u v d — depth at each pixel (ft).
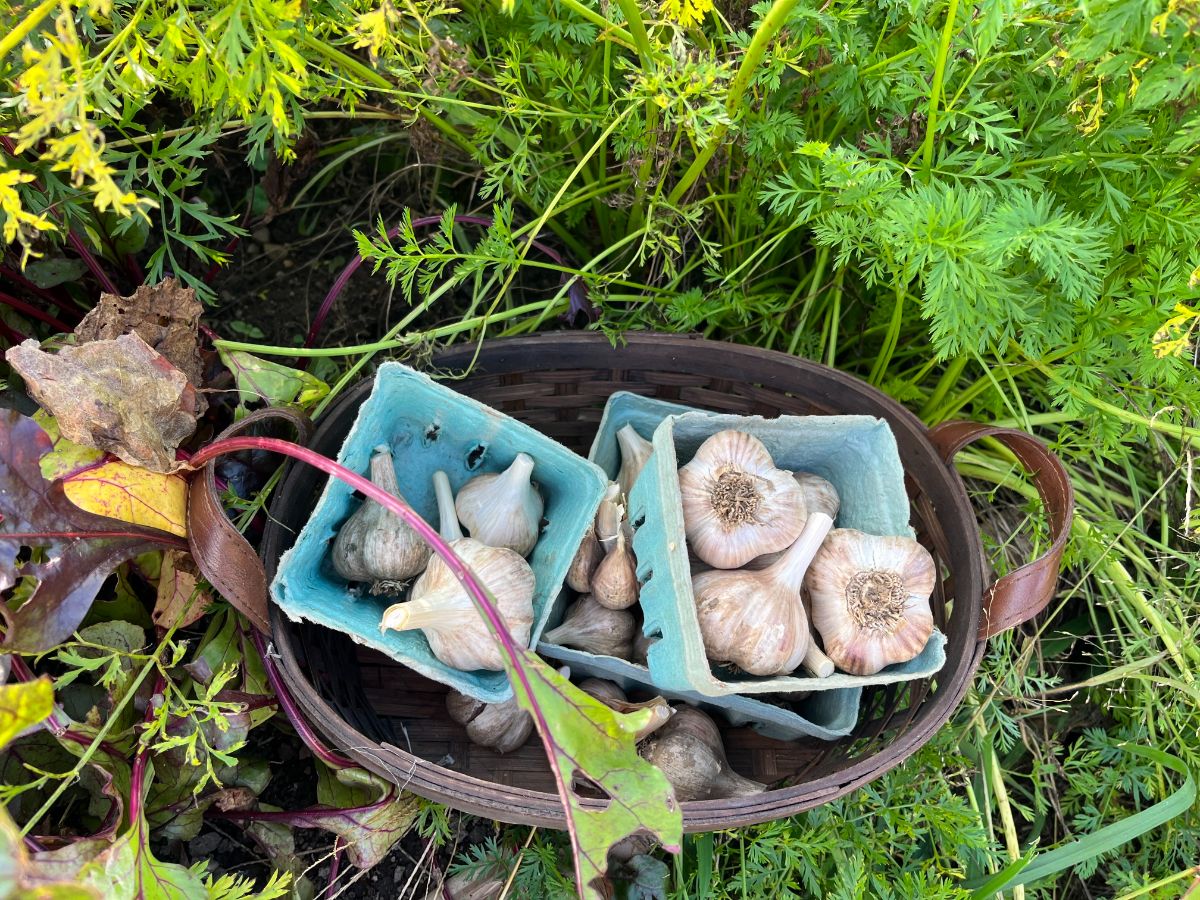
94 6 0.90
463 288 1.74
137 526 1.10
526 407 1.43
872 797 1.37
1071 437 1.59
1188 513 1.44
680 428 1.27
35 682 0.82
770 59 1.21
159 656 1.14
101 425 1.04
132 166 1.20
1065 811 1.61
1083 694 1.74
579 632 1.31
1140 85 0.99
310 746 1.17
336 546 1.20
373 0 1.18
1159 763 1.43
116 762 1.15
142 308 1.16
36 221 0.92
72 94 0.85
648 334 1.33
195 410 1.16
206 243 1.65
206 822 1.36
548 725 0.88
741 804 1.08
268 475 1.34
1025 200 1.08
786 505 1.23
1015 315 1.16
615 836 0.89
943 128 1.15
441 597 1.11
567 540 1.24
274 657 1.13
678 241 1.34
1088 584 1.73
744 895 1.28
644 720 0.91
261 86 1.03
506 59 1.29
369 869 1.34
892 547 1.21
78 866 1.02
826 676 1.18
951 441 1.28
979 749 1.56
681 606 1.11
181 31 1.01
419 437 1.29
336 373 1.57
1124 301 1.23
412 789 1.10
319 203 1.72
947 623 1.30
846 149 1.19
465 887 1.34
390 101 1.49
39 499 1.04
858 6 1.23
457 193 1.78
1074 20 1.09
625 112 1.19
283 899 1.31
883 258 1.27
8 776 1.21
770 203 1.44
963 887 1.42
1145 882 1.38
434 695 1.39
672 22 1.10
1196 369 1.31
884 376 1.69
